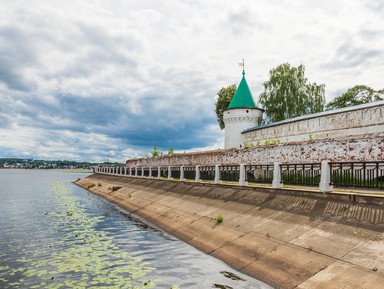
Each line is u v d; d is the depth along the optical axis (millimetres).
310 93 50906
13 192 46688
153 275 10289
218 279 9883
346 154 20844
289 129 34281
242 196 17891
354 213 11133
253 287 9195
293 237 11516
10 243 14734
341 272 8602
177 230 17016
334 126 28047
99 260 11984
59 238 15805
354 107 26562
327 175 13328
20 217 22672
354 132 26062
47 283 9648
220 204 18422
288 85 50406
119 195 35656
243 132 45844
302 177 18391
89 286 9375
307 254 10117
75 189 54281
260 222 13859
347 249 9516
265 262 10633
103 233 17047
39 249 13648
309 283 8695
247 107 48719
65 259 12141
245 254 11648
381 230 9656
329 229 10992
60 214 24156
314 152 23234
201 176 26875
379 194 11766
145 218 22109
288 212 13570
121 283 9586
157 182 33688
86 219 21844
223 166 22891
